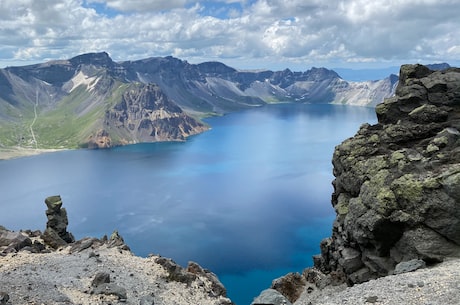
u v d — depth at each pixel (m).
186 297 48.44
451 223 50.09
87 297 40.88
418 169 56.28
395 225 54.84
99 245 66.31
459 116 62.66
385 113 68.12
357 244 62.38
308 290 69.38
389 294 36.94
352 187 64.94
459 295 33.56
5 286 41.03
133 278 50.34
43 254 57.81
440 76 66.50
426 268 47.59
